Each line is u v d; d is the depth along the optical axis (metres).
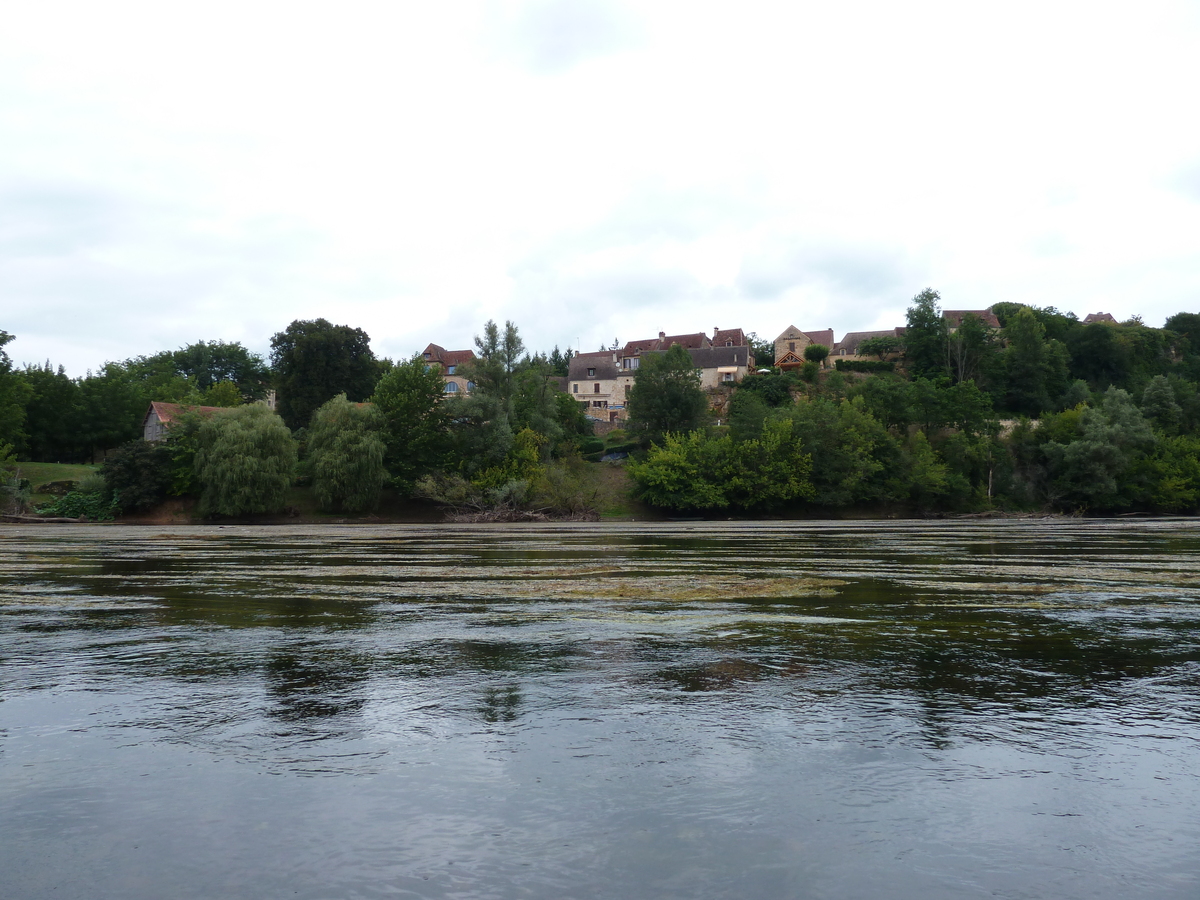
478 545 38.75
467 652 10.44
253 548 36.12
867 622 12.87
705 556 29.58
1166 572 22.00
